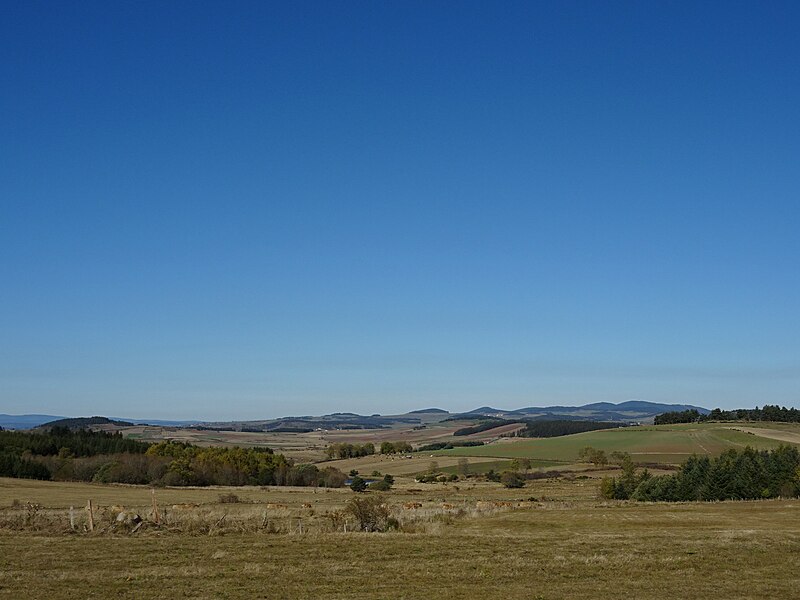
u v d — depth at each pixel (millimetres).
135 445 152500
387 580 24828
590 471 136250
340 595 22484
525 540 34812
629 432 179125
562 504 68125
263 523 39875
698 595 22922
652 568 27438
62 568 26469
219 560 28422
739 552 31125
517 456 162375
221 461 126688
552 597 22484
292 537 35281
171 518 42250
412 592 23047
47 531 36375
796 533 38750
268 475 126875
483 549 31594
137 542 32844
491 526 45438
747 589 23859
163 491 95688
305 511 55219
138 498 78438
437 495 98625
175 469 118250
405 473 152125
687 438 159125
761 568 27641
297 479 128875
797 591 23641
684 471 89625
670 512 56156
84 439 154250
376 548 31547
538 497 92562
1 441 138125
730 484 83562
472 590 23422
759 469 84062
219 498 77688
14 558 28328
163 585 23641
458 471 146750
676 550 31609
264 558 28906
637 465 133875
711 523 47469
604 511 57688
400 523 43312
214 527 37938
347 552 30438
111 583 23859
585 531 42094
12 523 38656
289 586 23719
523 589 23656
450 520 48719
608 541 34625
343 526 40312
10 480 106250
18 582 23812
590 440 172250
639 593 23141
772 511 56375
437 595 22625
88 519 39875
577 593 23109
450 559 29031
